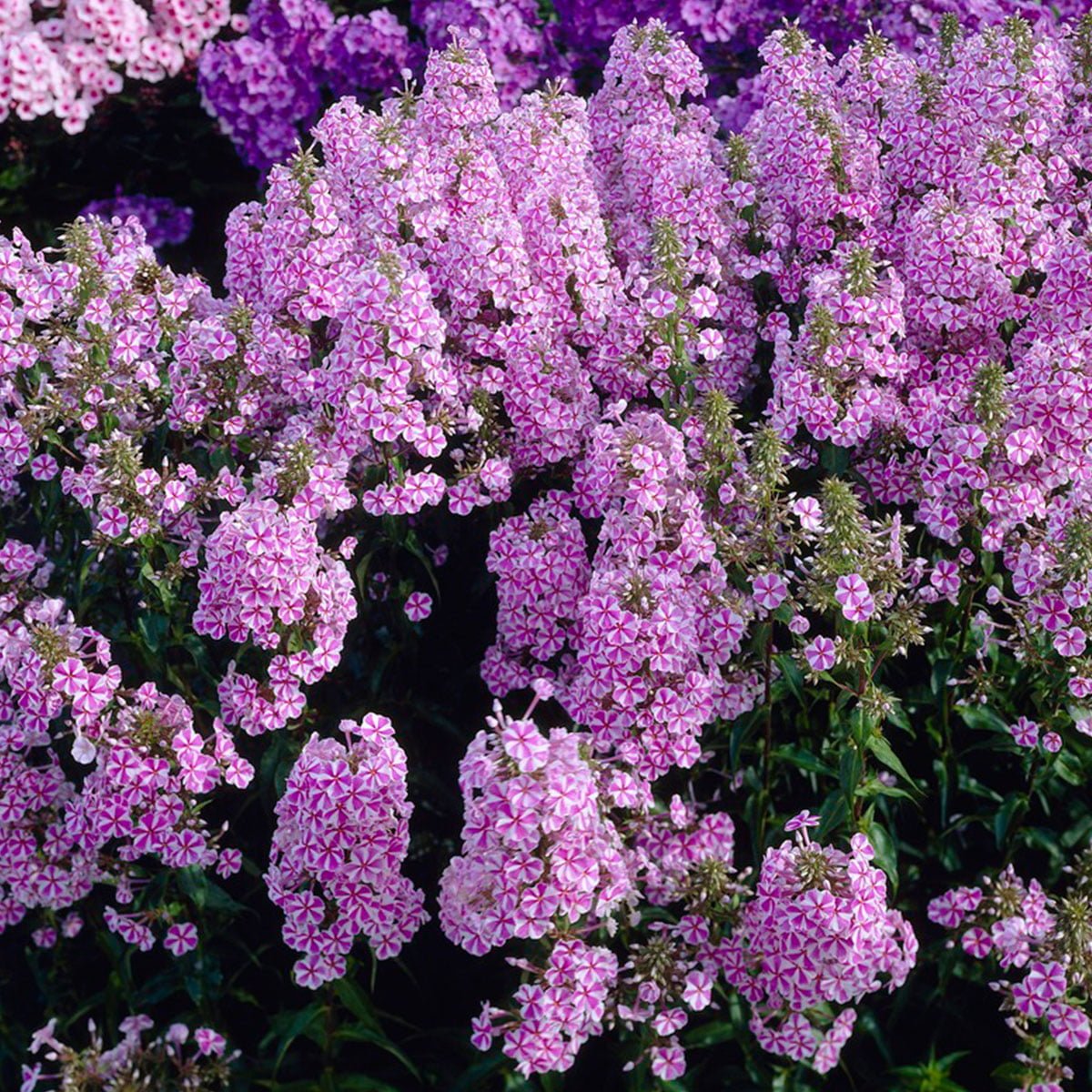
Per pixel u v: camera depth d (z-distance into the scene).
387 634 3.02
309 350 3.02
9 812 2.84
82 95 4.38
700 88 3.37
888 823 2.88
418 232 3.04
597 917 2.70
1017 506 2.83
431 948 2.94
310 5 4.33
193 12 4.43
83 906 2.92
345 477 2.97
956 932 2.83
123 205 4.50
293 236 3.01
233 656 2.94
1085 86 3.25
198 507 2.94
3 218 4.60
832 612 2.87
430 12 4.18
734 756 2.82
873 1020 2.82
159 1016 2.91
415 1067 2.77
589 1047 2.82
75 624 2.86
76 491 2.91
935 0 3.76
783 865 2.66
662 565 2.82
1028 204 3.04
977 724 2.87
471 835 2.61
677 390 2.99
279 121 4.39
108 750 2.75
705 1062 2.78
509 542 2.96
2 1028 2.92
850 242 3.06
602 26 4.14
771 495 2.82
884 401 2.96
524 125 3.19
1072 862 2.89
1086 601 2.76
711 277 3.12
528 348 3.00
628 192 3.29
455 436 3.07
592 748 2.71
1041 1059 2.71
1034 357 2.89
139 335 2.99
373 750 2.69
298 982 2.72
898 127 3.21
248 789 2.91
